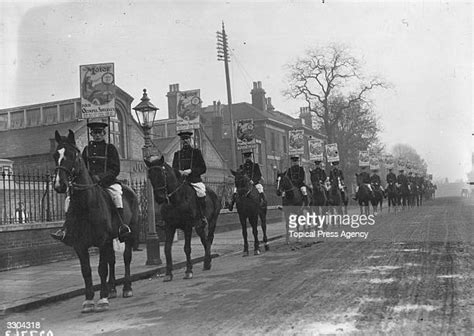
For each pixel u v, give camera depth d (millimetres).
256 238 14742
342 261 11812
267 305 7609
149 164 10555
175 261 13609
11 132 27250
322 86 29469
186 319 7074
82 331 6828
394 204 29812
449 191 77812
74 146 7805
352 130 30453
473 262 10766
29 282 10594
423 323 6238
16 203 15320
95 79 11617
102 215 8156
